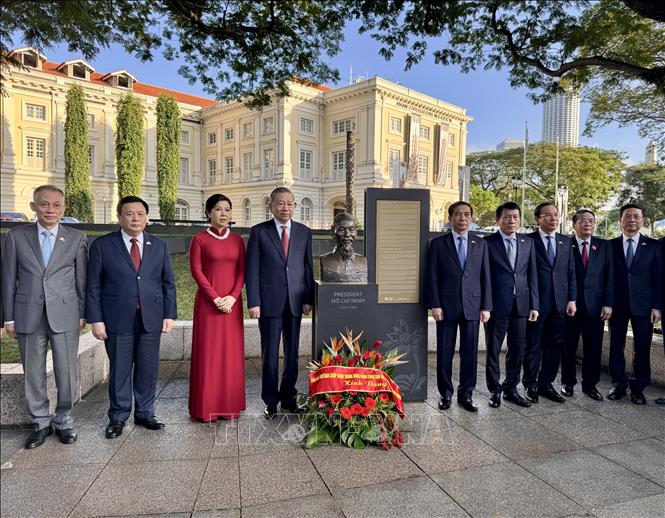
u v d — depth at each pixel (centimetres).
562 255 411
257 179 3506
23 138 2625
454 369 516
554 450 315
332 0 577
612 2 533
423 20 565
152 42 591
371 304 371
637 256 411
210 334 357
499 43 609
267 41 649
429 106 3431
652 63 562
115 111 3138
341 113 3366
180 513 238
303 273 376
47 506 242
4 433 331
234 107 3634
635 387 412
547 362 419
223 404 360
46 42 310
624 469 290
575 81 661
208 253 361
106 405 389
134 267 335
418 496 256
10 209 2586
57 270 312
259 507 244
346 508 244
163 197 2966
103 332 326
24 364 311
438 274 392
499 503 251
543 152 3569
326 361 336
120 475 275
